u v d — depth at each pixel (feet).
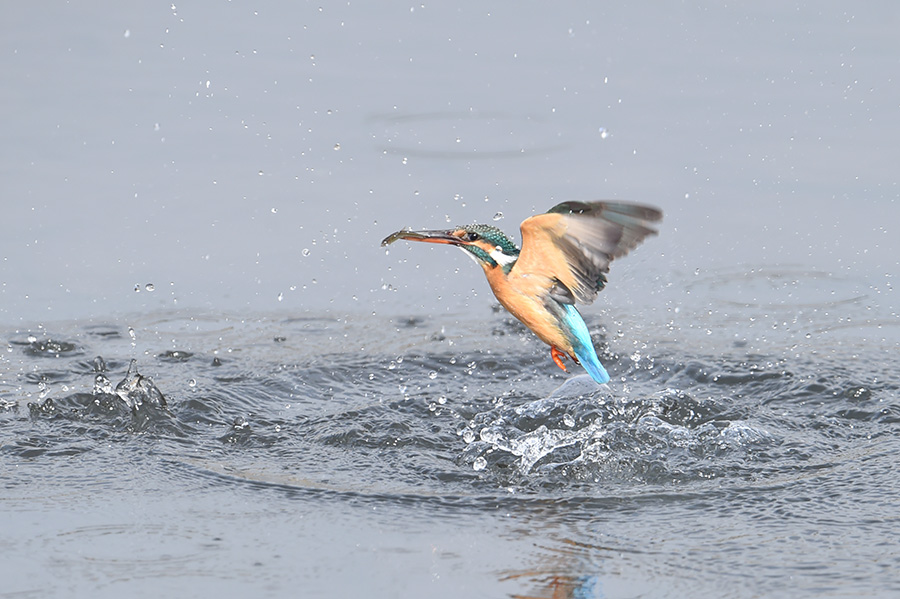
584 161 54.08
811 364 37.68
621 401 34.45
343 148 55.88
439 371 38.29
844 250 46.75
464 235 30.45
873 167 53.52
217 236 48.16
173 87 63.36
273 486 27.71
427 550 23.81
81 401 33.68
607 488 27.89
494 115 59.82
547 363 39.17
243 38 71.77
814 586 22.06
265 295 44.11
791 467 29.17
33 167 53.47
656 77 65.05
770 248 46.98
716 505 26.53
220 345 39.96
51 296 43.24
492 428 32.37
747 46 69.72
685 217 49.24
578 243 28.14
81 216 49.21
